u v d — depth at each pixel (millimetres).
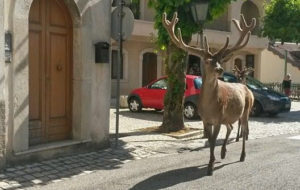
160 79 18219
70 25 9742
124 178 7816
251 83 18797
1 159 7969
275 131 14312
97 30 10031
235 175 8062
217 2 12172
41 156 8828
